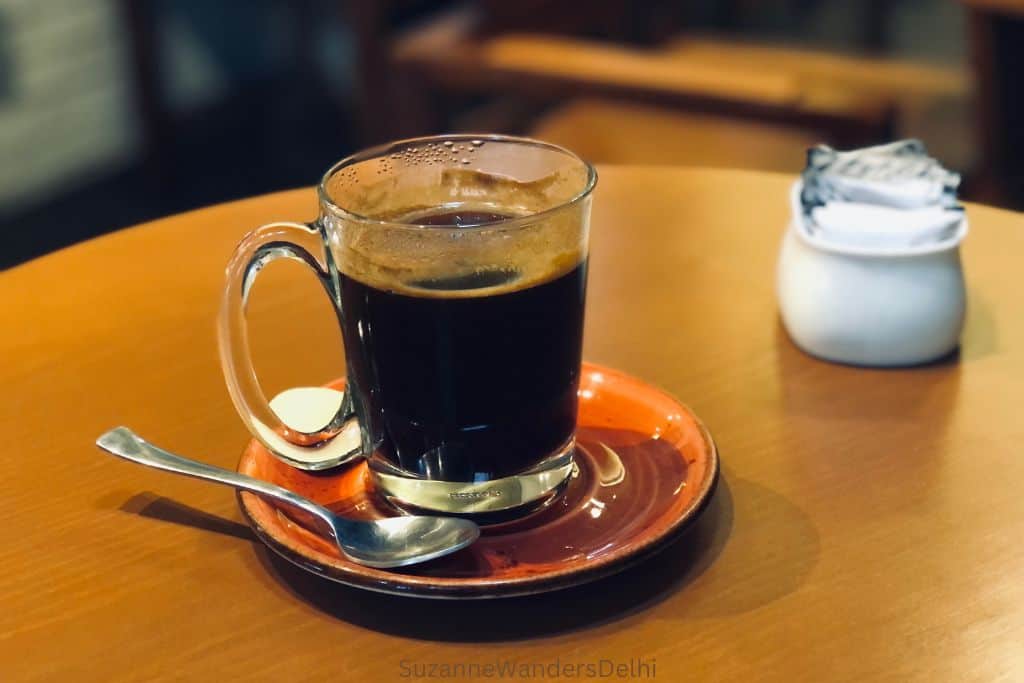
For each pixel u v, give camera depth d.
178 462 0.48
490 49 1.28
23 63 1.93
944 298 0.56
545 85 1.23
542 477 0.47
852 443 0.52
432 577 0.44
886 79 1.44
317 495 0.49
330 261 0.48
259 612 0.44
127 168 2.11
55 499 0.49
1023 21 1.10
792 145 1.21
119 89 2.10
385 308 0.45
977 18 1.11
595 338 0.59
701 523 0.47
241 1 2.28
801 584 0.45
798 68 1.46
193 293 0.64
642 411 0.52
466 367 0.46
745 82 1.16
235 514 0.49
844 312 0.56
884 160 0.59
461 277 0.45
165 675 0.42
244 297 0.48
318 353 0.59
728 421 0.53
